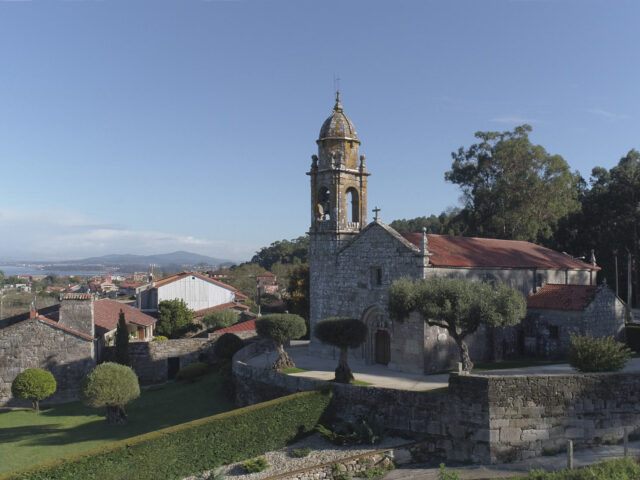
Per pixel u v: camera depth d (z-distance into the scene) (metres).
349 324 33.12
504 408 26.12
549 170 67.44
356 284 41.28
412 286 32.12
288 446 29.34
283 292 112.94
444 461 26.98
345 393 31.00
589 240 74.44
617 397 27.25
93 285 183.00
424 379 34.16
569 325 38.03
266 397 35.53
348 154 44.16
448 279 32.50
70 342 44.31
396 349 37.69
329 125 44.25
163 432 26.30
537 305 40.03
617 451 26.02
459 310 30.12
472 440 26.39
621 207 72.75
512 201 68.25
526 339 40.44
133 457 25.14
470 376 26.78
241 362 39.91
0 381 43.34
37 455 29.30
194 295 86.56
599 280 73.19
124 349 48.47
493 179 71.31
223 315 74.25
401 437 28.73
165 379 52.34
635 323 46.56
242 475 26.05
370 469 26.31
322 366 40.34
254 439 28.52
